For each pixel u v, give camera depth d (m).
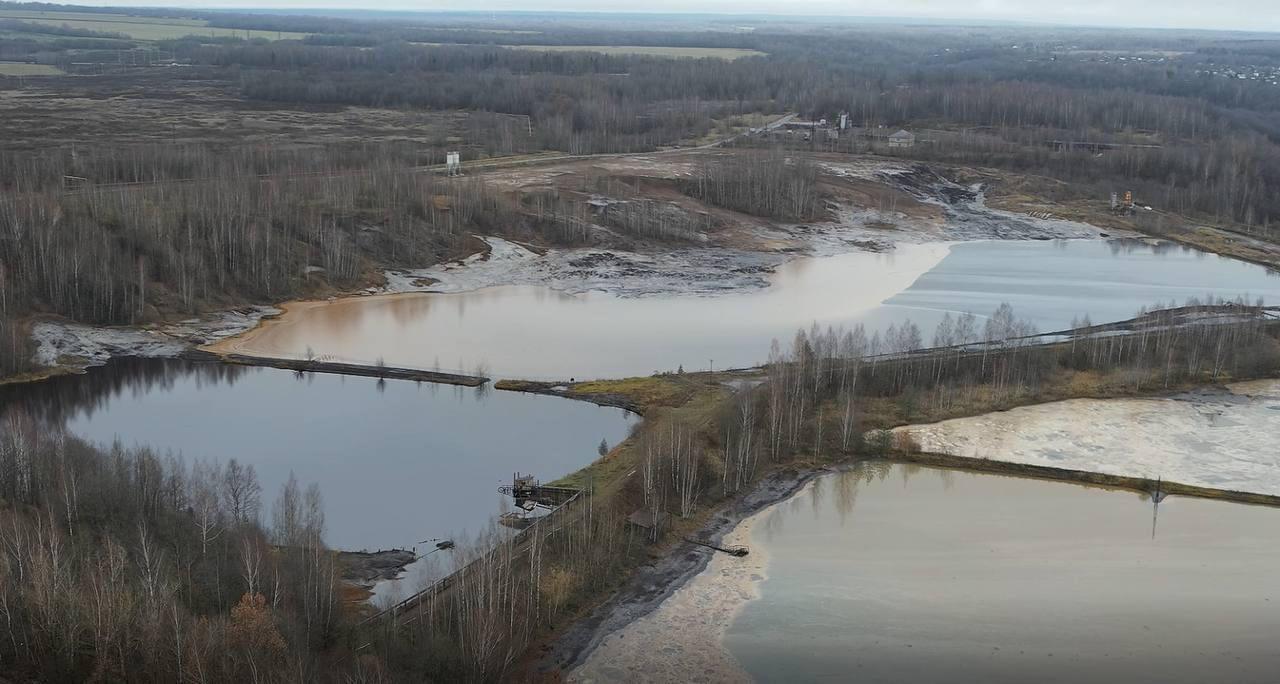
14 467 88.56
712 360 150.50
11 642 67.94
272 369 146.75
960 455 118.69
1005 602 89.06
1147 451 122.19
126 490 86.94
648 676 78.12
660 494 101.75
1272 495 110.44
